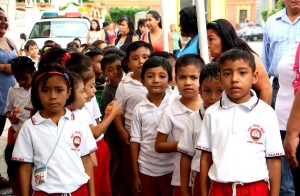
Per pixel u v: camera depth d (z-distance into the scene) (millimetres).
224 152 2832
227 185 2826
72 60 4324
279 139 2893
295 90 3635
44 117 3252
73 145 3230
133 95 4457
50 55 4465
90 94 4043
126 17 9867
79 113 3660
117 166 4680
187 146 3348
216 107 2961
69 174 3176
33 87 3238
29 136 3180
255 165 2822
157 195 4012
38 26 15070
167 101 4066
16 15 20766
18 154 3158
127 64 4812
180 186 3537
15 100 4719
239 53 2846
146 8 44281
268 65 5508
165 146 3691
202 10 4605
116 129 4516
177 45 12633
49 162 3148
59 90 3180
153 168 3961
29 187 3203
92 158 3727
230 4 46250
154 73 3967
